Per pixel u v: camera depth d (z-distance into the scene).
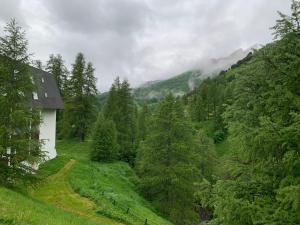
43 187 32.19
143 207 34.69
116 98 67.56
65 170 40.34
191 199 38.75
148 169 40.81
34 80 26.73
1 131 23.83
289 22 13.14
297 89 13.03
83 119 63.75
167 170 38.47
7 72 24.38
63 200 29.33
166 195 38.69
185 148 39.22
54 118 46.41
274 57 13.27
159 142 40.56
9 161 24.61
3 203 14.26
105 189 34.88
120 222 26.41
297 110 12.59
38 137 39.19
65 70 70.19
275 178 13.10
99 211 27.30
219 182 14.45
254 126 14.13
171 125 40.47
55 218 17.00
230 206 13.11
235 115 14.88
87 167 44.22
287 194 10.59
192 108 115.56
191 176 39.28
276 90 12.78
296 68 12.87
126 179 46.00
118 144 60.78
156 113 42.06
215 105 109.50
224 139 93.94
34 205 19.39
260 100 13.89
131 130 68.38
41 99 43.16
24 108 25.36
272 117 13.04
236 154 15.45
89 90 64.00
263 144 12.25
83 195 31.11
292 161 11.52
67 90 64.81
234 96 15.27
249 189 13.92
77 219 20.52
